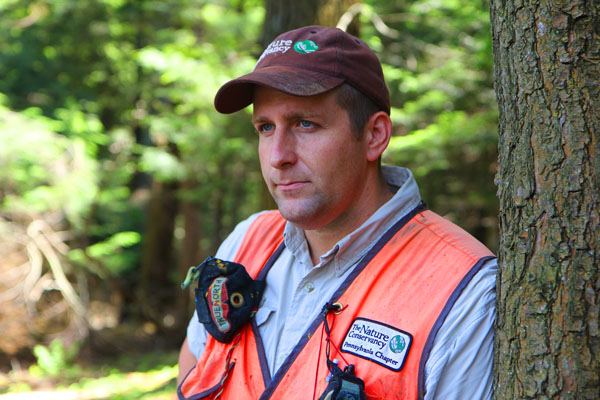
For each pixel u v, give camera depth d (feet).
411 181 5.52
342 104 5.17
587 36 4.28
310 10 14.94
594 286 4.21
